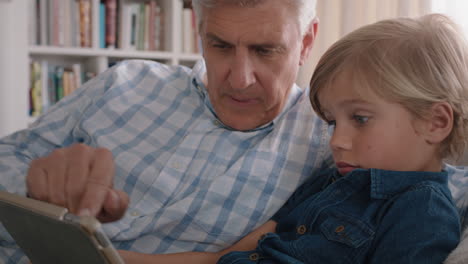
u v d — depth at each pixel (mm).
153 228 908
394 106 731
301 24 948
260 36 890
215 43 942
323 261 742
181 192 954
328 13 2219
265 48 918
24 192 937
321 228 776
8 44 2146
